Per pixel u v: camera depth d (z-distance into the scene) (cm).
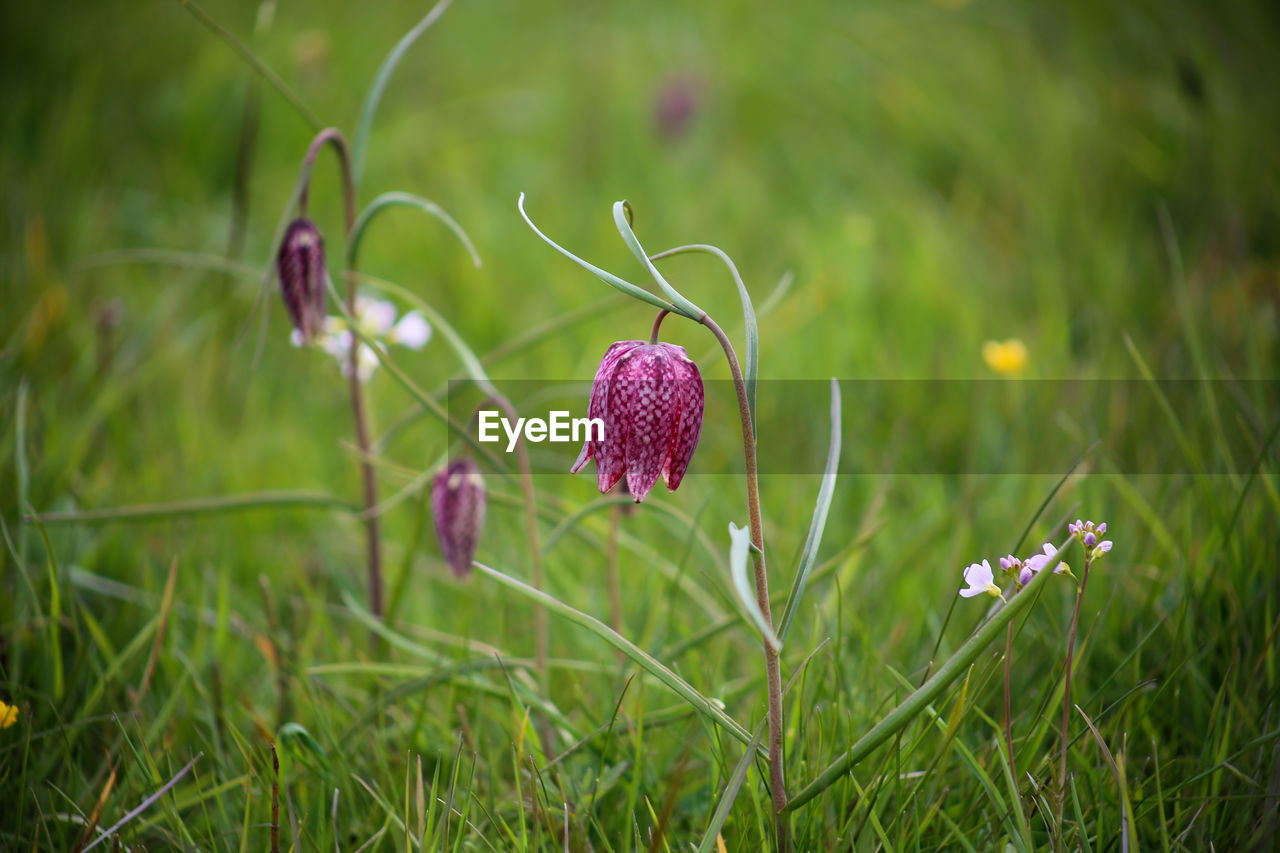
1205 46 189
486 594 115
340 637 114
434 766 106
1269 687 103
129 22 214
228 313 144
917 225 164
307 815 101
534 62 235
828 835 99
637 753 100
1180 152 171
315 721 106
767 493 123
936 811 99
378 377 140
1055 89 190
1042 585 93
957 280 151
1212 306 132
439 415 105
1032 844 96
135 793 103
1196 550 109
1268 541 107
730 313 150
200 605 113
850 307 145
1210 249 145
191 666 106
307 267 105
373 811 102
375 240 173
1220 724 102
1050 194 168
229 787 102
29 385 124
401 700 108
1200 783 100
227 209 179
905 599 112
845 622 109
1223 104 174
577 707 108
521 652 112
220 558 118
